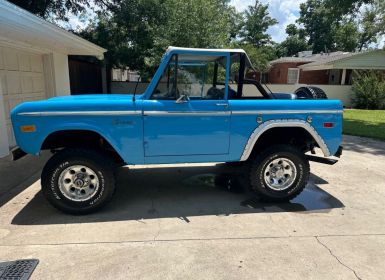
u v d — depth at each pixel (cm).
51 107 384
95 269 296
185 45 1583
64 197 402
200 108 414
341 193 504
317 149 708
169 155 422
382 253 331
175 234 363
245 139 434
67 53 1049
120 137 403
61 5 1744
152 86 409
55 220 396
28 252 323
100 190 407
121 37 1842
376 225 394
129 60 1819
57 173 395
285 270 298
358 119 1433
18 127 385
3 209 425
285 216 416
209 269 298
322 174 603
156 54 1595
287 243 347
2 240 346
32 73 863
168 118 409
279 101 435
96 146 427
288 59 2984
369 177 589
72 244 339
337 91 2055
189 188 514
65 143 430
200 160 432
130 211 425
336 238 360
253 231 373
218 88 439
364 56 2130
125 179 554
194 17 1567
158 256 318
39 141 389
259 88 475
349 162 694
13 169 595
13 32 609
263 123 432
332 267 304
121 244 340
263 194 452
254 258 317
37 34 649
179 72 421
